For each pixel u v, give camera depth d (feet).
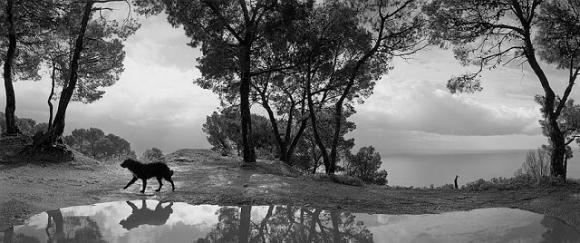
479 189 55.06
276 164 82.74
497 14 61.82
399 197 49.03
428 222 37.70
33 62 95.50
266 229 35.14
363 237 32.86
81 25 81.87
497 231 34.01
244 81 83.46
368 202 45.65
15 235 31.60
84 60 95.50
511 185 54.54
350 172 160.56
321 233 34.14
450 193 52.47
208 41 82.64
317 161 143.64
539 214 40.45
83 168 68.03
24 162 67.21
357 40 81.46
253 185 54.13
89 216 38.04
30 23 86.12
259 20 82.12
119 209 41.34
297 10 79.82
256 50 90.27
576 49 60.49
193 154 90.48
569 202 42.55
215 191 49.98
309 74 84.33
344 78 90.89
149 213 39.96
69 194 46.44
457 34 64.85
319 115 104.58
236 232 34.24
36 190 46.55
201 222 37.24
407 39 82.64
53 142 73.00
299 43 83.41
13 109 84.48
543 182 53.47
